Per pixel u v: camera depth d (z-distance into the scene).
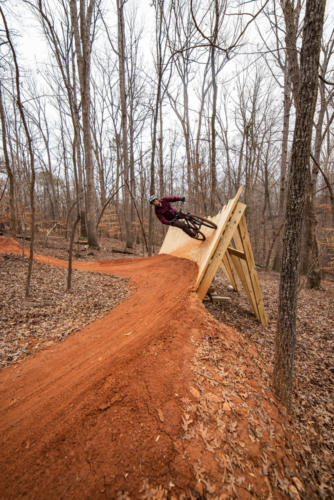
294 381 3.97
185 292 5.61
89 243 14.26
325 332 5.56
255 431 2.52
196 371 3.04
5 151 6.48
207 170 15.70
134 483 1.85
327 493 2.30
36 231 17.86
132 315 4.70
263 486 2.11
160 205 6.53
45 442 2.09
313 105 2.38
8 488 1.74
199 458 2.09
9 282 5.71
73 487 1.78
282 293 2.96
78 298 5.48
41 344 3.66
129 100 17.22
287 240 2.79
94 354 3.40
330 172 19.34
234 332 4.60
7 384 2.80
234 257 6.69
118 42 13.96
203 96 16.97
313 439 2.91
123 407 2.42
